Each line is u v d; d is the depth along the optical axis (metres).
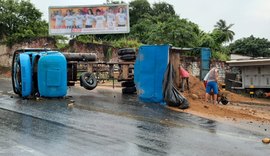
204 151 8.34
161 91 15.05
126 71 18.67
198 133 10.12
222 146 8.84
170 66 14.90
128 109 13.61
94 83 18.56
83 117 11.81
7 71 34.50
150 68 15.41
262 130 11.08
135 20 57.44
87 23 33.56
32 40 34.81
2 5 38.62
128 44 32.88
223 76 28.34
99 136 9.37
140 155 7.82
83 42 32.16
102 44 31.62
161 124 11.12
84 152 7.94
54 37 34.81
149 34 39.72
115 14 33.34
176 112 13.29
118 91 19.83
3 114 12.08
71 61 18.22
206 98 16.39
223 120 12.33
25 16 39.47
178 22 38.31
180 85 17.12
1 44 36.25
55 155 7.68
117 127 10.49
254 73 25.23
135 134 9.72
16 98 16.02
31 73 15.95
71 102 14.92
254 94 24.91
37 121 11.02
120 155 7.79
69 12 33.69
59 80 15.80
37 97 15.86
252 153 8.33
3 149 8.01
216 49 39.00
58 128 10.15
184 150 8.35
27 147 8.20
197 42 37.34
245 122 12.30
